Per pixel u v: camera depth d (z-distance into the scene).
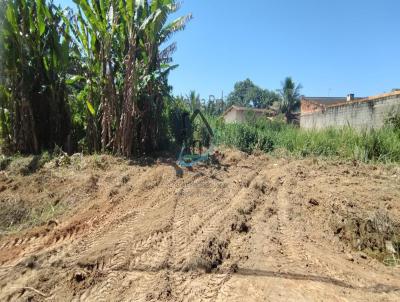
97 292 3.05
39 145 9.58
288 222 4.86
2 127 9.27
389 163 8.62
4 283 3.18
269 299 2.96
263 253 3.86
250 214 5.17
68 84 10.02
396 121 10.75
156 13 8.84
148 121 9.92
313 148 10.47
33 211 5.21
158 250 3.87
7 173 7.20
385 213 4.76
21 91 9.01
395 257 3.98
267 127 16.59
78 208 5.41
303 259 3.73
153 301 2.91
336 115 15.47
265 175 7.70
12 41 8.95
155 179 7.08
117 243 4.04
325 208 5.33
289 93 38.91
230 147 11.26
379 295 3.05
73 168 7.73
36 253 3.81
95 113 9.64
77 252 3.81
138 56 10.23
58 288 3.11
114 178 7.10
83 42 9.31
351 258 3.85
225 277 3.32
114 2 9.20
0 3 8.55
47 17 9.29
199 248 3.85
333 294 3.04
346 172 7.81
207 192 6.32
